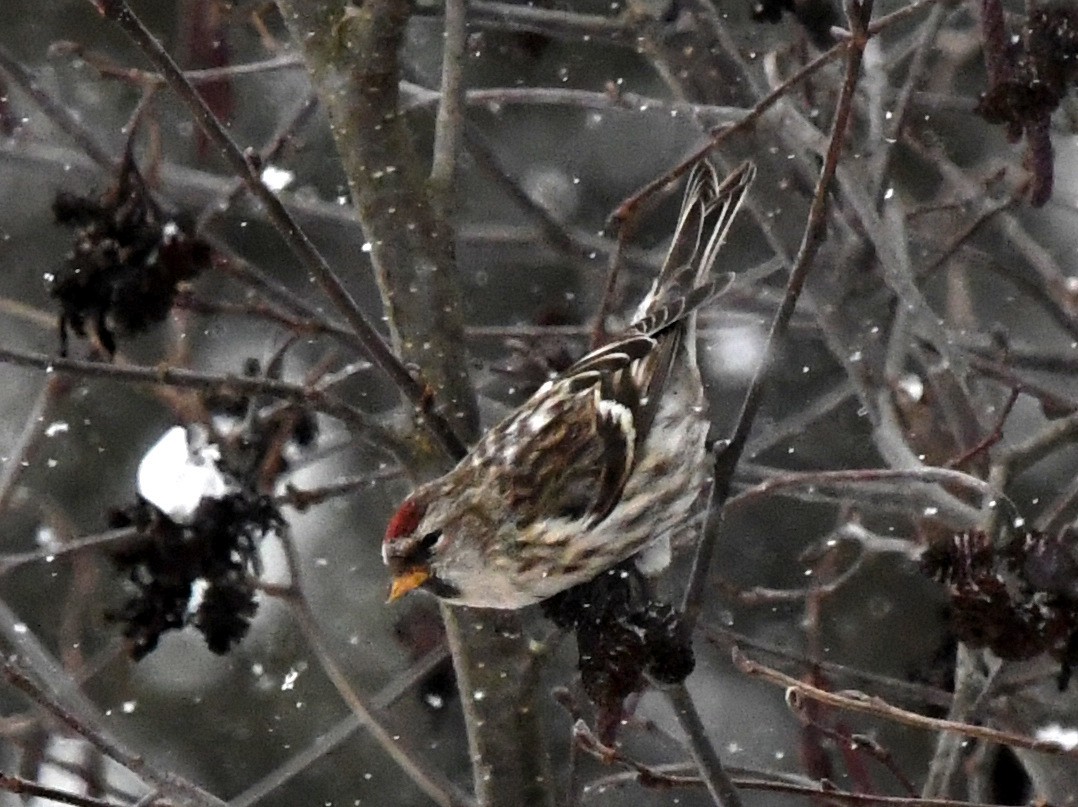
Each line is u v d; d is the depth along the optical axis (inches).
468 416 362.0
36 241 588.7
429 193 370.0
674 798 554.9
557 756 554.6
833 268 430.6
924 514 373.1
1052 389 486.6
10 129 501.7
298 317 393.4
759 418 566.6
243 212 505.7
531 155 611.2
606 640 294.0
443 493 345.4
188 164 582.6
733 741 562.9
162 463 357.7
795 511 570.9
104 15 295.7
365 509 589.9
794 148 421.4
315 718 567.2
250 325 576.4
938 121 574.2
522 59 568.1
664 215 600.4
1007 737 271.0
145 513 347.6
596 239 480.4
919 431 434.0
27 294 590.6
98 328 352.5
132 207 353.4
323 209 494.0
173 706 568.4
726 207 385.1
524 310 587.2
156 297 351.6
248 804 406.9
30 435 425.7
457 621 356.8
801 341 567.8
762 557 567.8
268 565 580.4
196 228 360.8
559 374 385.7
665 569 363.6
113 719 563.2
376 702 424.5
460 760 568.4
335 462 587.8
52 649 557.6
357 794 563.5
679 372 370.0
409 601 484.7
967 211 508.1
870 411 395.5
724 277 376.8
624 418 354.6
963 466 390.9
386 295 366.3
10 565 413.1
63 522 495.8
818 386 571.5
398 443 357.1
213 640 348.8
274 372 397.7
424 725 569.0
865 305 421.1
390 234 366.9
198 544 345.7
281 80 605.0
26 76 418.0
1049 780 380.5
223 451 370.9
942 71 517.3
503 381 514.0
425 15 494.0
